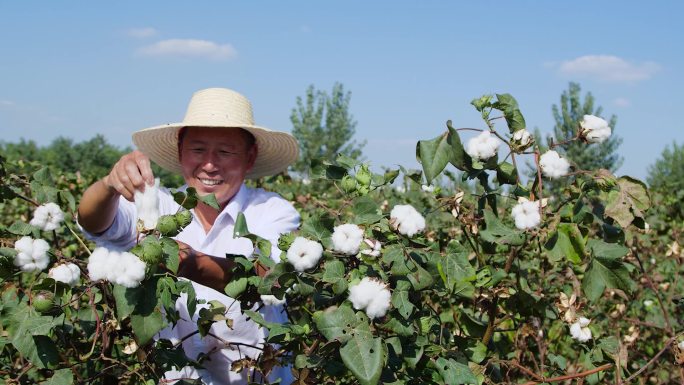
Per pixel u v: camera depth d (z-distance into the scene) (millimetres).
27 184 2299
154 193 1875
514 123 2252
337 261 1879
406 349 1988
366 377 1741
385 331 1892
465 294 2045
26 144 41469
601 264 2111
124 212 2338
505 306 2590
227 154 2650
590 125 2174
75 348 2049
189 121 2646
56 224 2047
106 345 2000
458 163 2197
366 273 1902
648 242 4199
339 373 1985
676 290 4055
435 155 2174
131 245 2395
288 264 1904
